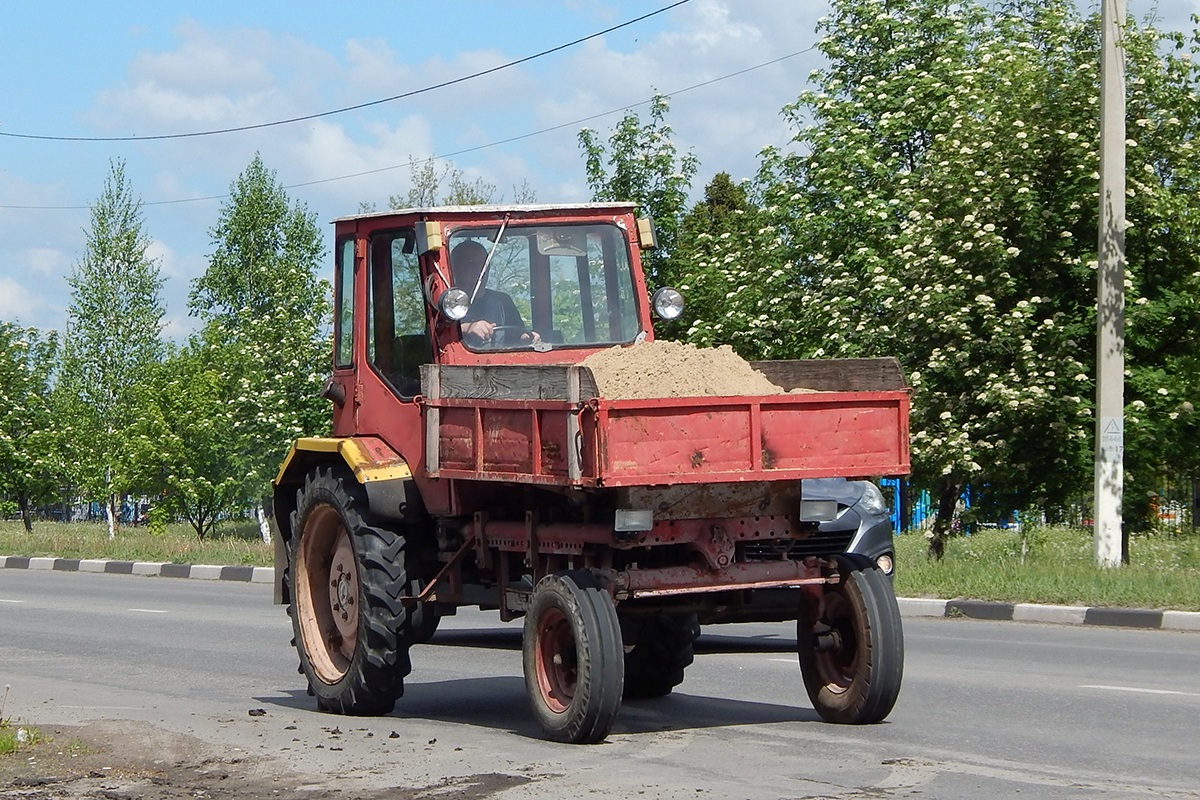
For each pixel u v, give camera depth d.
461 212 11.17
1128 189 23.20
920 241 24.44
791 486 9.48
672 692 12.10
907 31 30.09
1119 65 20.95
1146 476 23.77
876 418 9.33
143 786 8.42
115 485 38.66
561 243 11.36
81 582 27.47
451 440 10.23
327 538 11.80
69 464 41.44
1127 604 17.86
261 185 61.06
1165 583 18.56
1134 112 23.92
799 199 27.81
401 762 9.01
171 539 34.41
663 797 7.82
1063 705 11.01
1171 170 24.11
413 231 11.29
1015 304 23.97
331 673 11.48
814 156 28.45
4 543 35.44
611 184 31.28
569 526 9.66
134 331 43.41
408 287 11.31
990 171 24.14
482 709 11.54
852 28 30.52
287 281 36.94
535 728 10.36
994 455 23.53
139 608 21.52
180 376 39.28
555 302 11.28
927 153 26.58
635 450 8.73
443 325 10.95
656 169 30.94
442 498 10.64
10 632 18.22
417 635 11.14
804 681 10.36
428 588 10.86
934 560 22.55
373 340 11.66
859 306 25.59
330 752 9.42
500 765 8.81
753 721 10.43
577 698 9.24
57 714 11.28
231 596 23.72
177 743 9.73
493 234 11.20
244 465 36.50
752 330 27.27
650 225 11.60
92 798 8.12
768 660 14.31
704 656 14.73
